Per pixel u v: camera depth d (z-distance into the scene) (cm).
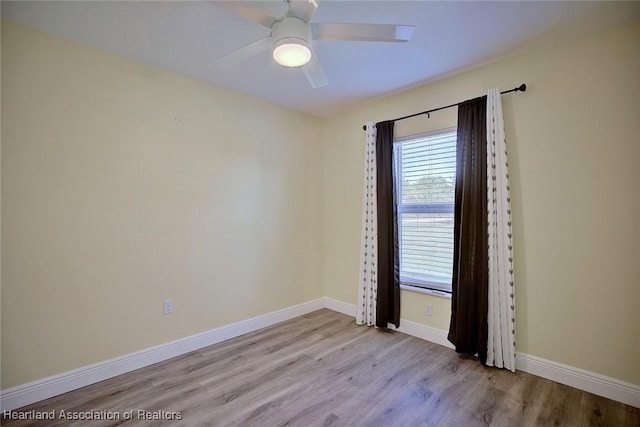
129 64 240
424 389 215
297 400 203
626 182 198
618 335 201
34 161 200
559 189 221
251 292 320
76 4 176
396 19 192
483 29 204
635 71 195
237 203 309
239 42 218
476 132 252
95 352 224
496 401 201
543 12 187
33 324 200
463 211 257
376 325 322
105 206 228
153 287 252
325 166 393
